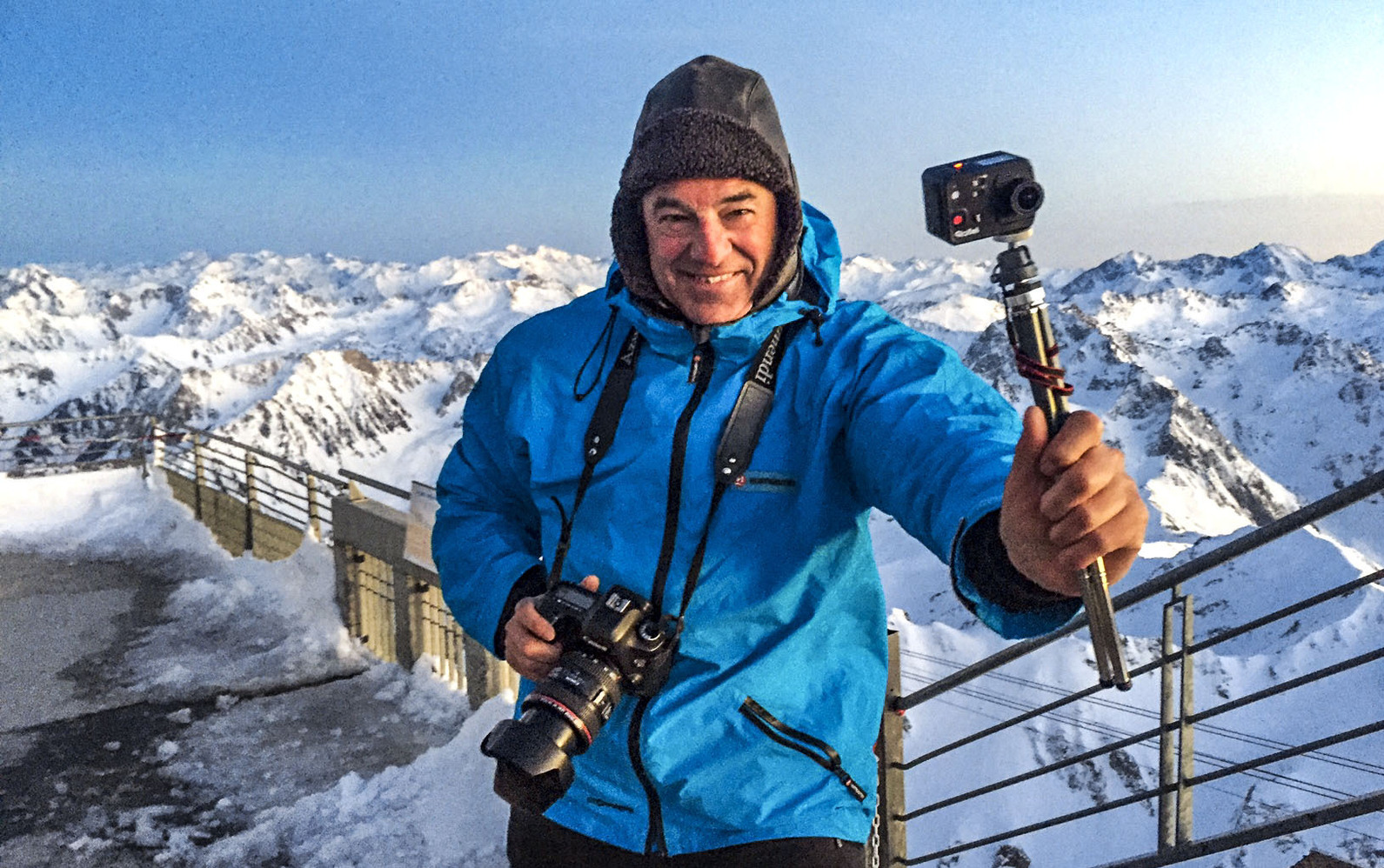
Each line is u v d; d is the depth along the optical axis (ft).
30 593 24.61
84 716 18.02
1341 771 344.90
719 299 4.37
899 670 9.84
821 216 4.81
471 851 13.60
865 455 4.09
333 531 22.02
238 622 22.50
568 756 4.22
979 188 2.83
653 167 4.17
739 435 4.38
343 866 13.39
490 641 5.21
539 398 5.03
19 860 13.58
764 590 4.38
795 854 4.33
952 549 3.36
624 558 4.55
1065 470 2.62
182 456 31.73
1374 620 444.14
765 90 4.36
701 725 4.40
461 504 5.69
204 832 14.26
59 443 33.22
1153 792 8.86
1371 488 6.26
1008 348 2.92
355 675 19.76
